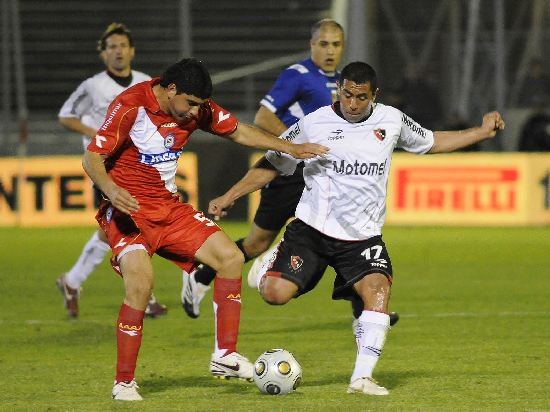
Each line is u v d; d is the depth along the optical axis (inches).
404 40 3302.2
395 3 3390.7
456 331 1286.9
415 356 1115.3
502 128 992.2
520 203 2812.5
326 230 952.3
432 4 3383.4
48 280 1856.5
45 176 2886.3
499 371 1024.9
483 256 2202.3
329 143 946.1
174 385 960.3
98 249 1397.6
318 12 3619.6
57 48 3585.1
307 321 1393.9
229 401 878.4
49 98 3521.2
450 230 2765.7
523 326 1325.0
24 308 1525.6
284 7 3619.6
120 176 924.0
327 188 953.5
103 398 900.0
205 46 3570.4
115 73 1469.0
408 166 2832.2
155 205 931.3
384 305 916.0
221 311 943.7
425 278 1861.5
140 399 888.9
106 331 1312.7
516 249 2325.3
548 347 1170.6
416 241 2504.9
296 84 1283.2
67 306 1423.5
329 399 884.6
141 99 897.5
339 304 1569.9
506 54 3253.0
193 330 1316.4
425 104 3019.2
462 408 847.7
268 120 1288.1
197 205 2817.4
